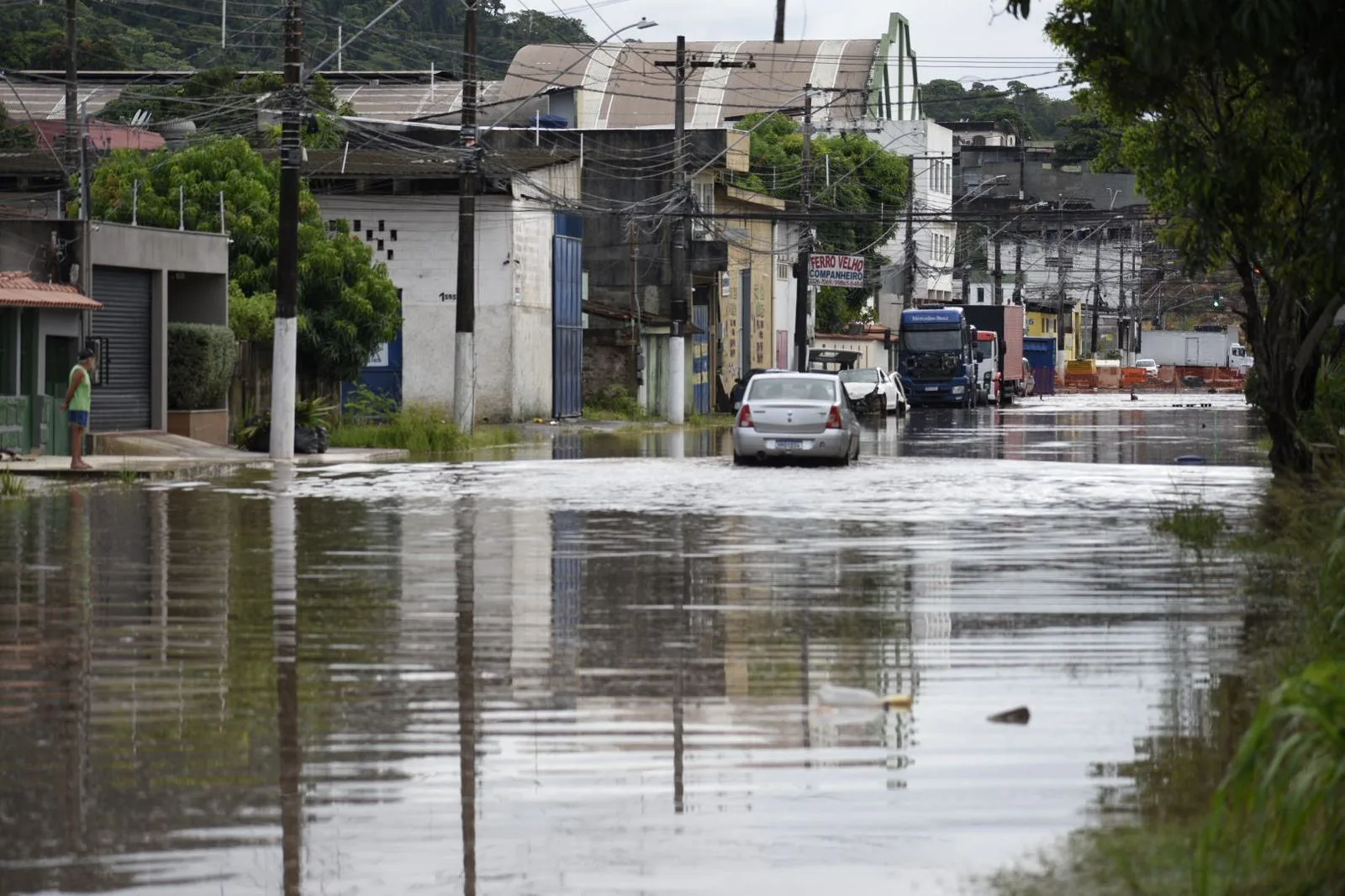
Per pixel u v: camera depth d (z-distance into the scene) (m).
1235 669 28.48
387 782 21.41
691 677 28.19
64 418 86.62
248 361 108.56
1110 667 28.81
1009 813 19.86
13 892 17.30
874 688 27.17
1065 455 97.56
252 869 18.02
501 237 136.75
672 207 149.50
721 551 46.50
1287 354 70.81
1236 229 57.06
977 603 36.41
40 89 196.00
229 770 21.97
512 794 20.83
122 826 19.52
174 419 96.94
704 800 20.53
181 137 150.38
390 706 25.88
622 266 176.12
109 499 63.41
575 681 27.86
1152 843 18.31
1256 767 16.08
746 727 24.44
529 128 169.88
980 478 76.31
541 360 144.38
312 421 100.31
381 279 116.25
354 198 136.25
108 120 175.38
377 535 50.28
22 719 24.86
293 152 90.81
